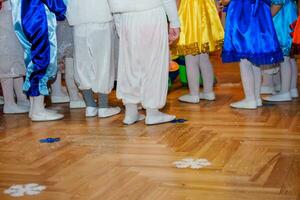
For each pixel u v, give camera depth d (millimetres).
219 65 5980
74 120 3504
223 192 2084
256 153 2584
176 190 2125
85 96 3582
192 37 3695
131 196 2076
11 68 3611
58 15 3336
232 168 2371
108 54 3422
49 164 2539
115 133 3100
